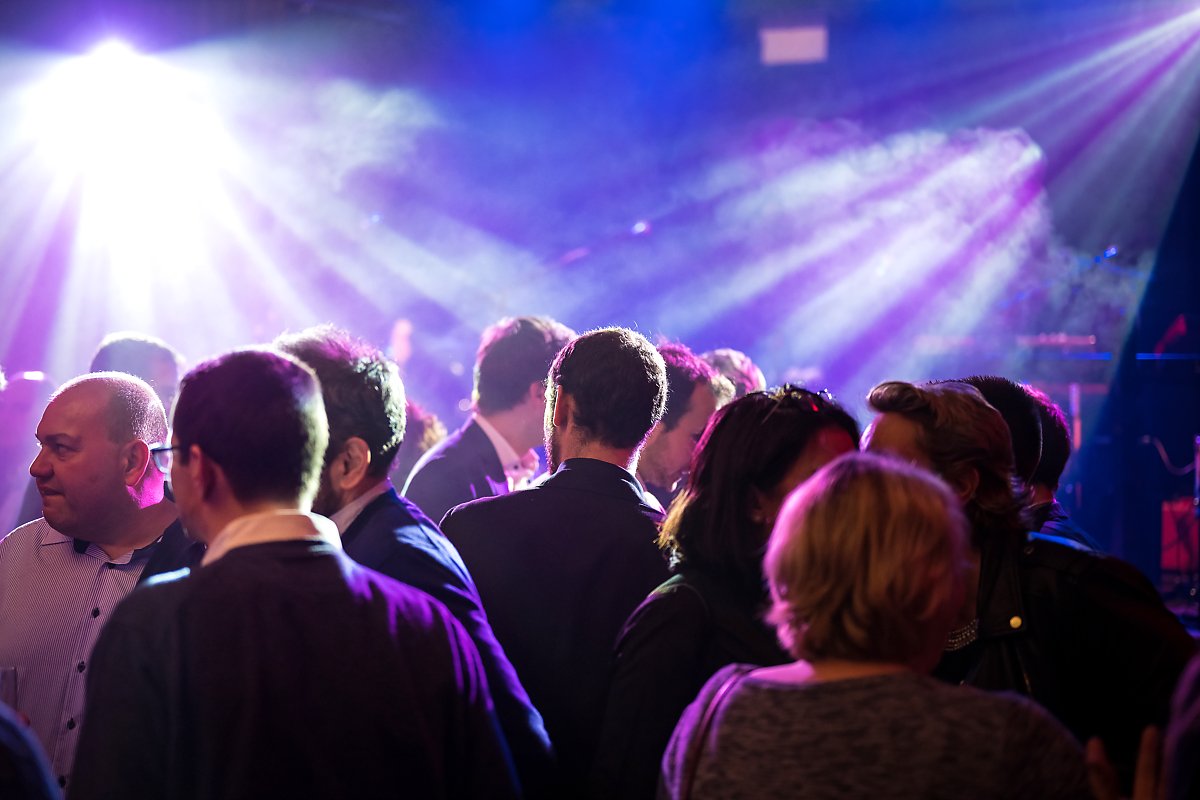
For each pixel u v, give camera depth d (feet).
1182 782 4.00
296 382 5.47
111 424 7.46
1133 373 27.37
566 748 6.98
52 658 7.55
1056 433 7.93
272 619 5.03
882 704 4.34
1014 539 6.29
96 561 7.74
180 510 5.50
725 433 6.32
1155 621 5.83
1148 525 26.61
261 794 4.76
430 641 5.44
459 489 11.07
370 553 6.56
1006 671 6.04
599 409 7.40
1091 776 4.39
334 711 5.00
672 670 5.97
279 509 5.41
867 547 4.53
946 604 4.63
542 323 11.62
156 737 4.88
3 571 7.73
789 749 4.38
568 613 7.04
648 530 7.23
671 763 4.88
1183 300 32.91
